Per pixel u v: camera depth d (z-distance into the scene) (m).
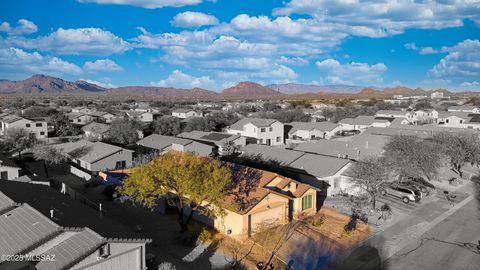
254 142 76.31
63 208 24.31
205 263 25.22
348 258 26.16
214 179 28.12
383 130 74.44
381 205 37.69
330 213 35.31
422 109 123.69
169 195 31.70
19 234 19.42
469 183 47.09
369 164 37.47
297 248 27.64
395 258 26.12
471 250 27.33
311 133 84.88
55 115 96.25
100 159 50.53
